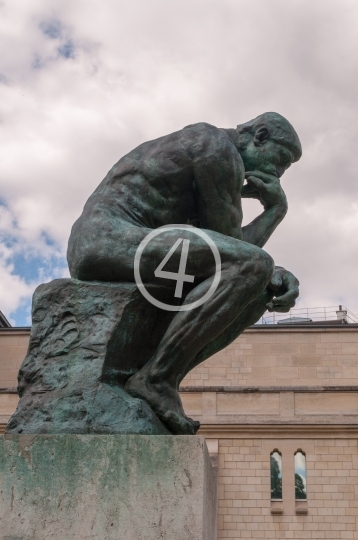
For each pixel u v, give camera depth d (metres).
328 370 31.39
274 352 31.77
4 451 3.72
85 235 4.29
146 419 3.95
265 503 29.36
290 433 30.19
